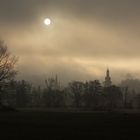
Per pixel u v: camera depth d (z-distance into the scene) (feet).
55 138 119.24
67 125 174.09
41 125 172.55
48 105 607.78
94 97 639.76
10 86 407.44
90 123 190.49
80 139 117.70
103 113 331.98
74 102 638.94
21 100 603.26
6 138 118.01
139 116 278.05
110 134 133.39
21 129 149.69
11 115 270.05
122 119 233.55
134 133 137.90
